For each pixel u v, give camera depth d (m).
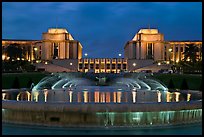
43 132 17.12
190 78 64.50
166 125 18.41
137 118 17.97
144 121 18.05
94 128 17.69
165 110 18.22
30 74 70.25
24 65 107.12
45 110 18.05
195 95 35.84
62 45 159.88
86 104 17.72
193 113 19.30
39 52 160.75
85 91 36.06
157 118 18.22
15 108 18.62
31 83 55.28
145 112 17.97
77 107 17.70
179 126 18.58
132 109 17.73
